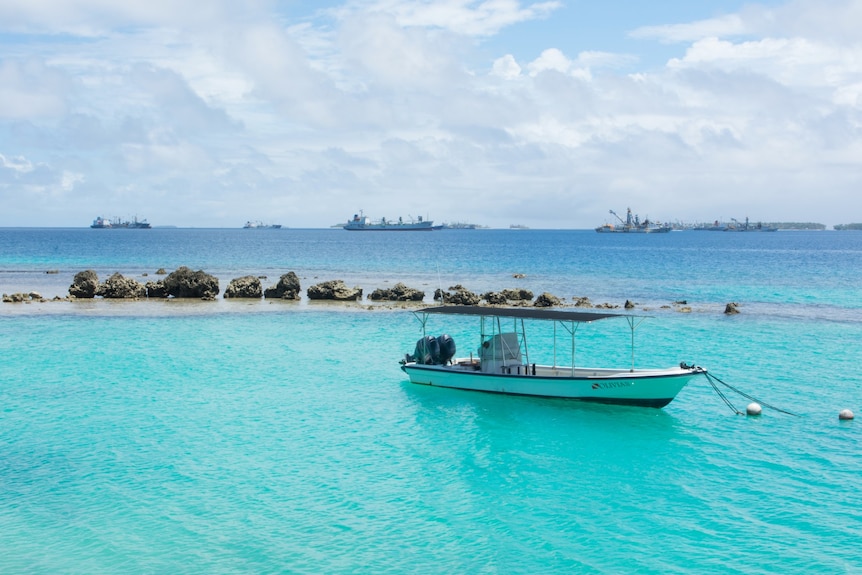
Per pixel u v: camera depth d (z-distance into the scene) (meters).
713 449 31.61
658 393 37.00
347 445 32.28
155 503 25.77
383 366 48.59
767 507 25.34
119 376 44.94
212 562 21.56
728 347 55.06
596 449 31.72
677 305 78.75
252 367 47.97
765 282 108.00
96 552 22.16
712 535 23.30
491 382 40.53
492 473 28.83
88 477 28.16
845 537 23.02
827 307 78.62
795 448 31.56
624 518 24.62
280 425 35.12
